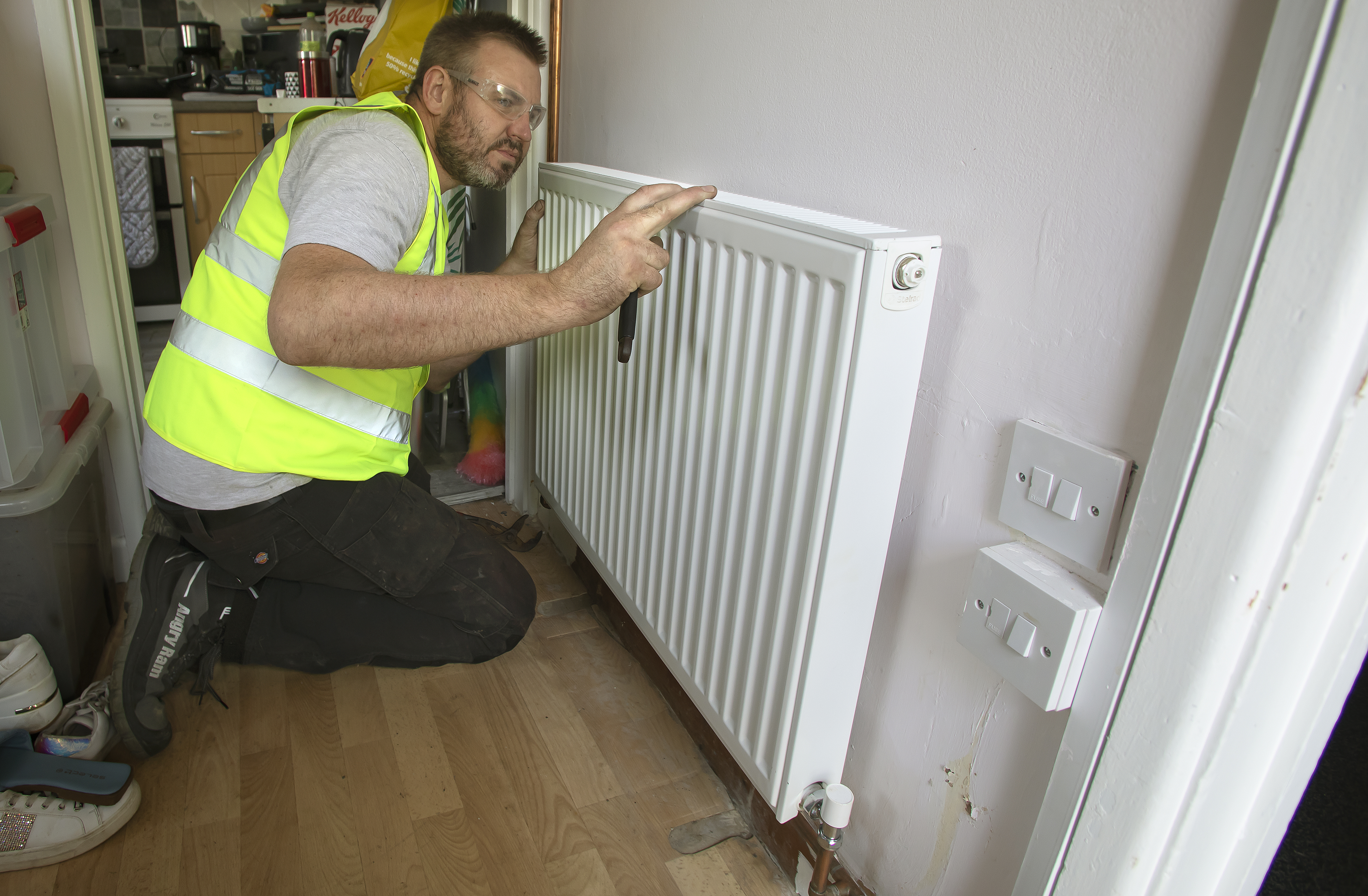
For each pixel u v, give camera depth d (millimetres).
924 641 993
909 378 866
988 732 910
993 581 813
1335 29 515
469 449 2400
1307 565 619
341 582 1411
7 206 1354
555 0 1693
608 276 931
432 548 1393
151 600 1294
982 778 927
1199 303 612
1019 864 891
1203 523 635
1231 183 581
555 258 1518
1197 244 642
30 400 1388
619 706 1543
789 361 914
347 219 911
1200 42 623
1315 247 544
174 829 1224
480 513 2178
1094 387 742
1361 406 567
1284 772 738
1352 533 617
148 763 1340
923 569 979
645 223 945
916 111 897
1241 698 658
